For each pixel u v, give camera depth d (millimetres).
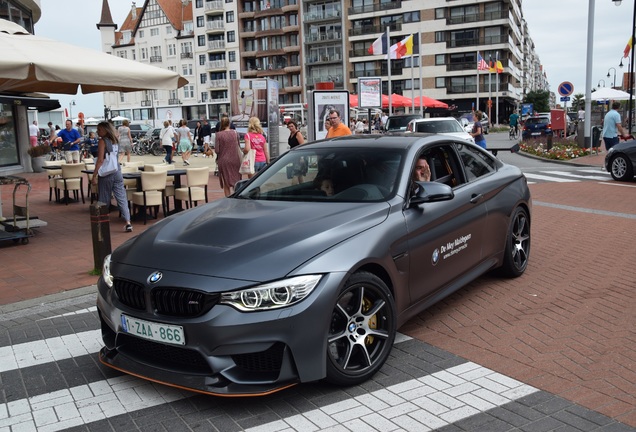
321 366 3412
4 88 9469
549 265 6570
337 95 16969
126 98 105000
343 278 3492
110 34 107312
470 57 76688
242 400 3586
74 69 7543
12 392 3867
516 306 5176
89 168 13312
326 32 86438
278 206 4309
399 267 4039
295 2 88062
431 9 77562
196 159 29984
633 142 14344
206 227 3980
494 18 73875
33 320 5410
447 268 4668
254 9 92688
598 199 11531
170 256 3646
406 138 5039
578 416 3250
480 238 5191
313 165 4820
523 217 6066
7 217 10281
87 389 3857
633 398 3436
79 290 6297
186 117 101000
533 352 4168
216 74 97188
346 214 3986
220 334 3248
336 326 3598
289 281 3328
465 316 4965
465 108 78938
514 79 87188
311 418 3330
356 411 3395
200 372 3400
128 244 4121
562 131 32094
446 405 3436
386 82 82438
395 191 4324
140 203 10508
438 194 4262
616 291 5527
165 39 101312
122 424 3369
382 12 80938
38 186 17344
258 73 92750
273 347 3334
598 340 4348
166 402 3613
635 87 37312
